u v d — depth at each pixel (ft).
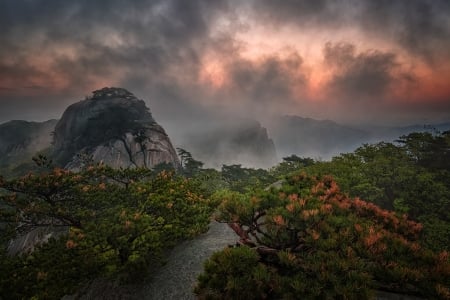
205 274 18.52
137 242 32.50
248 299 17.67
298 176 27.37
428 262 17.37
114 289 37.50
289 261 17.62
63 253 30.32
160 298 32.24
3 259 31.58
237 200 22.75
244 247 19.57
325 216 20.06
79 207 44.50
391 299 17.60
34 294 26.55
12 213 41.06
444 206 64.69
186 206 43.37
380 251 17.42
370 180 75.72
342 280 15.93
